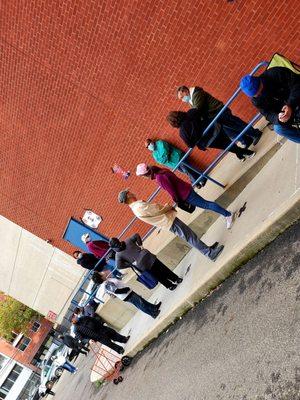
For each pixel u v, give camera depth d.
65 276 15.77
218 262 5.79
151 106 7.98
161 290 9.12
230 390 3.98
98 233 11.11
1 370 33.28
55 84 8.47
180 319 6.59
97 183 10.15
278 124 4.35
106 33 7.30
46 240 12.98
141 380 6.72
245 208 6.11
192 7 6.54
